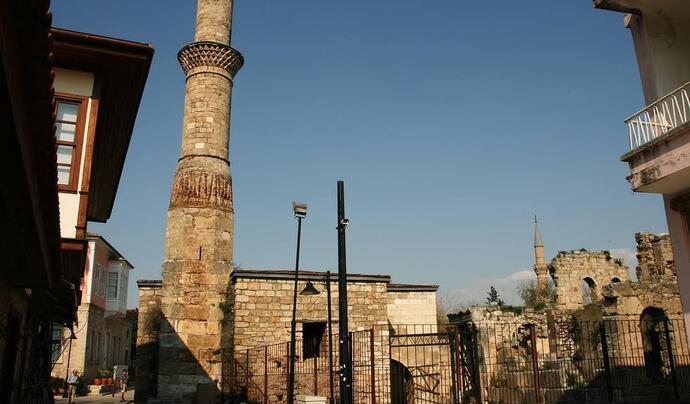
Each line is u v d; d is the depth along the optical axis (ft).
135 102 41.70
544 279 153.07
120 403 103.30
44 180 20.52
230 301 81.46
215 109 88.02
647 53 39.29
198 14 93.15
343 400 38.04
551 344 81.56
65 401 108.06
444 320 128.57
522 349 80.59
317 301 82.58
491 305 83.25
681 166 33.22
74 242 35.27
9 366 38.32
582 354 74.90
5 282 31.09
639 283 72.02
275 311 80.43
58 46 35.96
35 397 54.39
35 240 24.13
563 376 70.74
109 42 36.50
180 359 77.87
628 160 37.47
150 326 91.50
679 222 36.91
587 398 66.69
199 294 80.48
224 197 85.71
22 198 19.89
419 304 103.30
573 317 81.71
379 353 83.30
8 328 34.55
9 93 13.66
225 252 84.02
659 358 70.23
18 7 12.82
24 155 16.96
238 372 76.84
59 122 37.01
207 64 89.40
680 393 65.92
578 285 117.91
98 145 48.11
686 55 39.70
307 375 78.54
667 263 91.30
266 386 71.61
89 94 38.01
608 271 120.98
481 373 76.33
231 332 79.20
